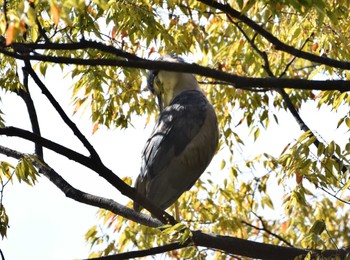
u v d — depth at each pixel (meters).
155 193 11.94
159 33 11.34
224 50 13.30
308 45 12.70
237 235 14.99
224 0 10.16
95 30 9.88
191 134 12.18
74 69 11.91
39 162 9.88
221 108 14.70
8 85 10.70
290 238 15.82
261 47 13.24
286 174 10.41
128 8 10.42
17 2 8.37
